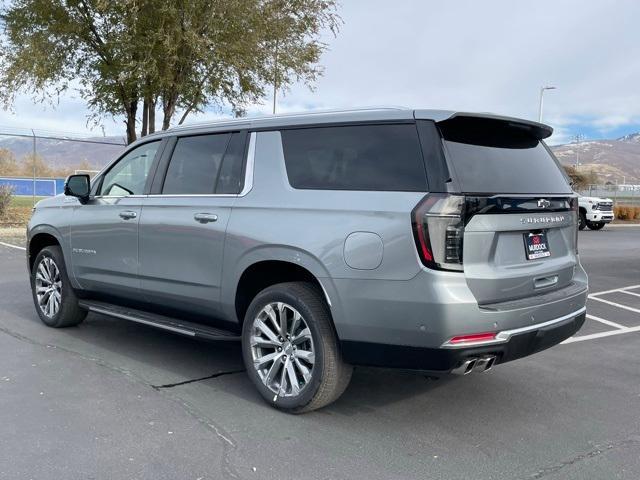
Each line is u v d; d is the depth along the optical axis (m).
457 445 3.83
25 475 3.30
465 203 3.68
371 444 3.82
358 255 3.85
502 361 3.87
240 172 4.70
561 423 4.24
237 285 4.55
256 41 16.16
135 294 5.48
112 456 3.55
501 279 3.83
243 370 5.27
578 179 50.09
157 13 15.02
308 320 4.09
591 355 6.03
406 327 3.71
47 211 6.52
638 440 3.96
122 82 15.93
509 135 4.36
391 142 3.97
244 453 3.65
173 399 4.51
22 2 16.41
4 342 5.92
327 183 4.18
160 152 5.40
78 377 4.94
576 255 4.75
